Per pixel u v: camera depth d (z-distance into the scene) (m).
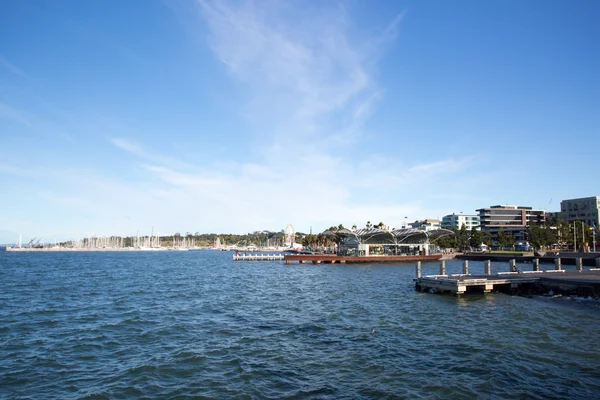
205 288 52.19
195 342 24.20
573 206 171.75
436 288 43.38
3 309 35.31
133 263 124.19
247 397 15.98
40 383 17.72
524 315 30.55
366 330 26.75
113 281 61.81
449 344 23.03
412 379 17.59
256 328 27.78
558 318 29.23
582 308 33.12
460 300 38.25
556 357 20.33
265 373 18.69
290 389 16.75
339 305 37.06
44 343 24.11
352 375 18.28
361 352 21.72
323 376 18.22
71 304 38.16
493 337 24.38
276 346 23.16
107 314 33.03
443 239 165.75
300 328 27.62
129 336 25.72
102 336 25.72
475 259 119.75
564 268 74.88
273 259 146.12
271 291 48.88
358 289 49.59
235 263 124.94
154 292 47.53
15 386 17.41
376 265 105.88
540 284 42.59
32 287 52.72
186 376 18.44
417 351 21.72
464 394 15.88
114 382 17.77
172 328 27.88
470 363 19.55
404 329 26.86
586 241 121.69
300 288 52.03
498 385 16.72
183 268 98.31
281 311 34.44
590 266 81.75
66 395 16.39
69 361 20.73
